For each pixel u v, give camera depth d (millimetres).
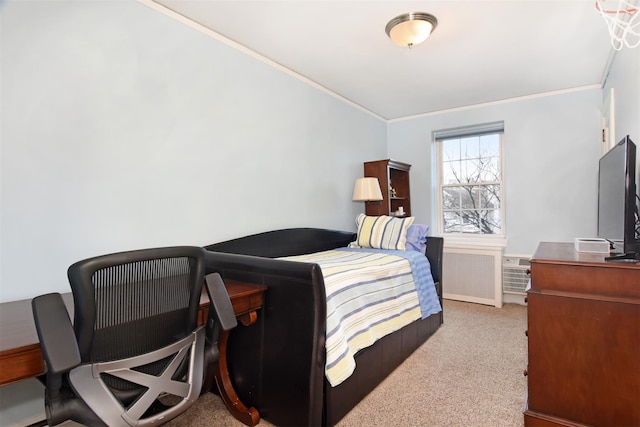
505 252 3873
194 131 2191
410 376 2117
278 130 2846
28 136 1508
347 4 2021
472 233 4219
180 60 2113
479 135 4148
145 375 1000
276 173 2824
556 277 1526
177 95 2096
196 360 1137
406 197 4316
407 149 4473
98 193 1736
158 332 1044
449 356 2404
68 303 1402
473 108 4023
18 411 1494
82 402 893
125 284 952
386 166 3828
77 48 1663
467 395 1891
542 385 1545
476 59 2791
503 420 1658
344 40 2459
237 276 1766
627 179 1483
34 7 1528
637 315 1367
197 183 2209
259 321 1664
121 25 1831
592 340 1445
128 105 1858
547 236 3662
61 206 1607
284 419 1559
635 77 1990
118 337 956
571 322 1484
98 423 905
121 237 1822
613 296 1416
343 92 3547
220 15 2123
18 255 1481
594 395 1443
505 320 3189
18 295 1479
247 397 1713
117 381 979
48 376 859
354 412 1734
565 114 3545
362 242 3234
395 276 2346
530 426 1555
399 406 1788
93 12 1722
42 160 1549
